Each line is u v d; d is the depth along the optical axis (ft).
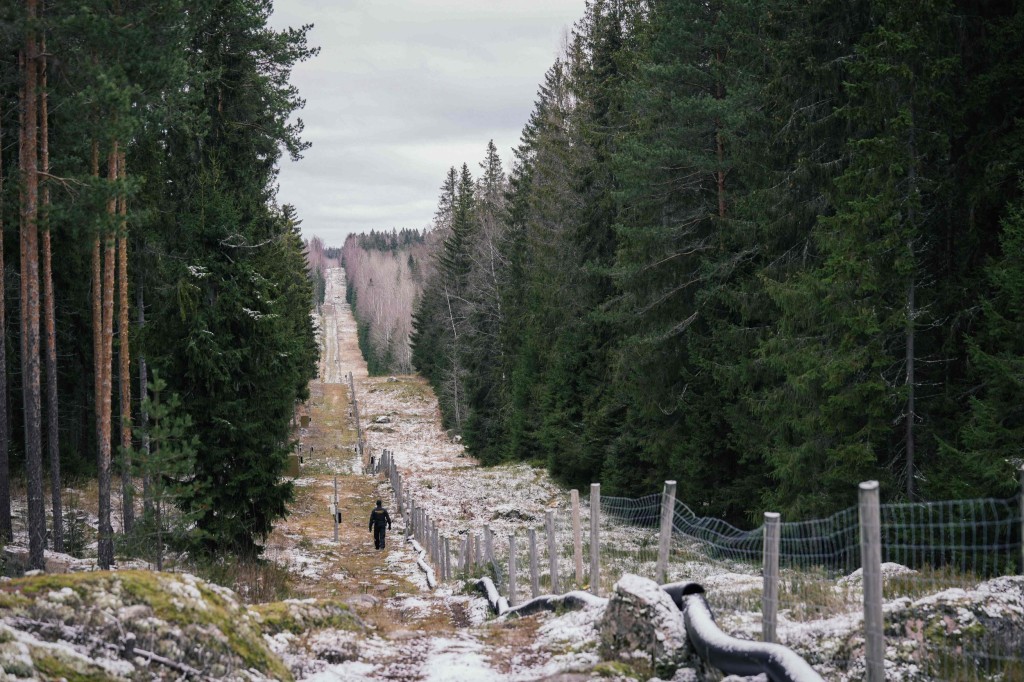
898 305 52.95
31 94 50.29
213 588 25.93
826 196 61.93
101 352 55.31
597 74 115.96
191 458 46.44
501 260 189.88
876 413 50.11
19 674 16.34
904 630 23.06
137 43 50.16
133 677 19.01
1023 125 49.34
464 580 62.28
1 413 60.90
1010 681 20.98
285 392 71.67
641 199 87.51
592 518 39.91
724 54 85.87
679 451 81.76
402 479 140.46
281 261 96.94
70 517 64.08
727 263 76.69
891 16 51.49
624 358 89.10
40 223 50.34
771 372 67.15
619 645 26.76
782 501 58.95
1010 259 44.16
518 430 150.20
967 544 42.80
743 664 22.25
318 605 34.55
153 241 69.05
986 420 42.19
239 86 86.43
